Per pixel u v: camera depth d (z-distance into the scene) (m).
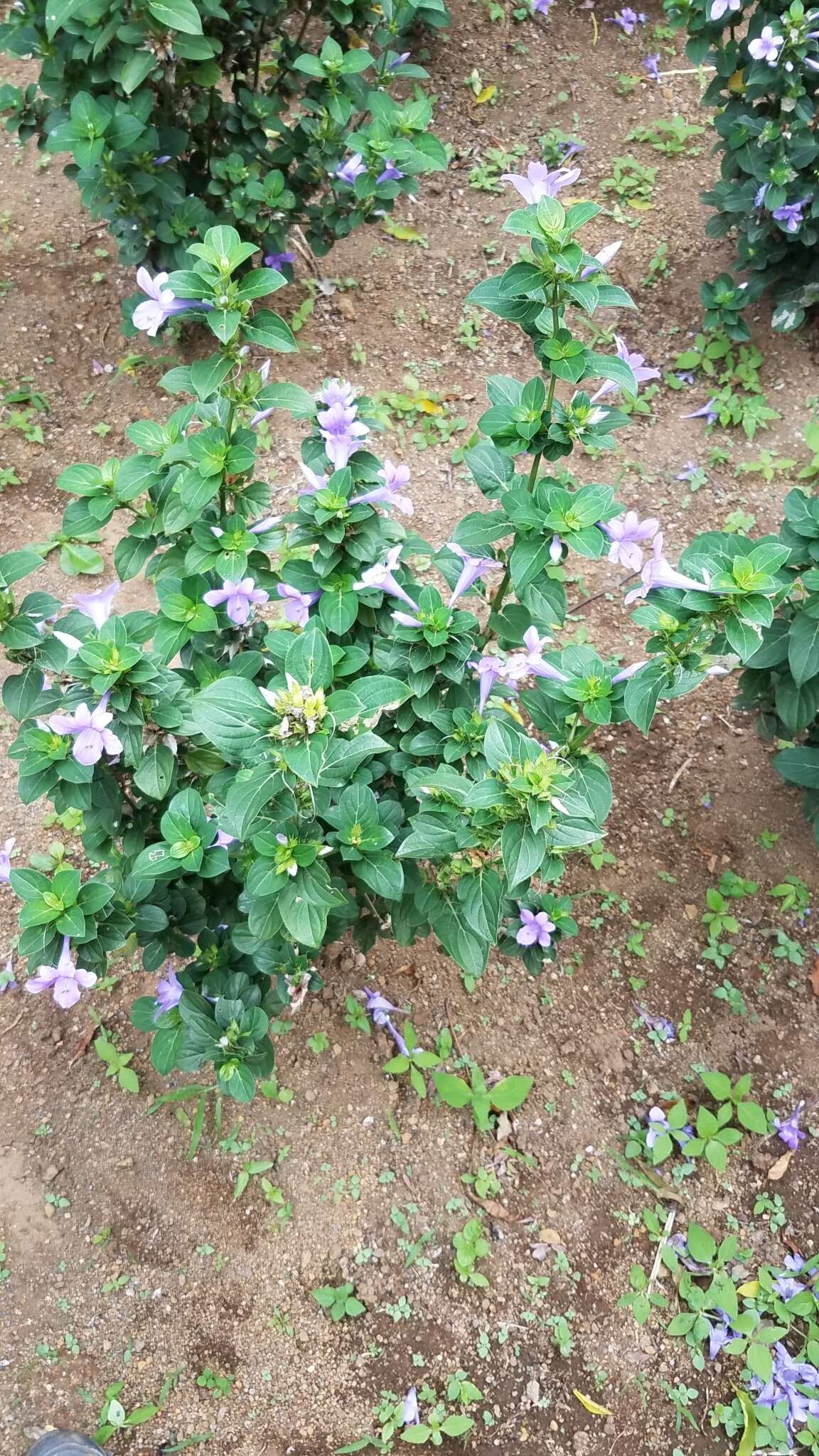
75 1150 0.72
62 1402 0.65
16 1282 0.67
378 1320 0.68
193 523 0.55
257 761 0.44
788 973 0.83
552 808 0.46
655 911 0.85
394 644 0.55
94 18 0.79
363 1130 0.74
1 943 0.79
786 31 0.94
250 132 0.98
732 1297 0.69
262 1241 0.70
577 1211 0.73
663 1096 0.77
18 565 0.52
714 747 0.93
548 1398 0.67
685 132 1.33
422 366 1.14
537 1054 0.78
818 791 0.82
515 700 0.86
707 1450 0.65
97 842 0.59
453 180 1.30
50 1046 0.75
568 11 1.48
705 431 1.11
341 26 1.02
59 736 0.51
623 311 1.20
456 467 1.07
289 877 0.46
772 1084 0.78
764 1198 0.74
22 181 1.24
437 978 0.80
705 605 0.50
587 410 0.55
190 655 0.61
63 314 1.13
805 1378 0.67
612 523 0.55
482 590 0.62
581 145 1.33
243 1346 0.67
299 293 1.18
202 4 0.87
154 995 0.76
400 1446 0.64
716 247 1.24
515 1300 0.69
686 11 1.04
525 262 0.52
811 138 1.00
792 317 1.11
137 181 0.91
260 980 0.64
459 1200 0.72
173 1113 0.73
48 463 1.04
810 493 1.06
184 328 1.11
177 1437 0.64
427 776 0.52
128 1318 0.67
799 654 0.70
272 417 1.07
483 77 1.39
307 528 0.55
